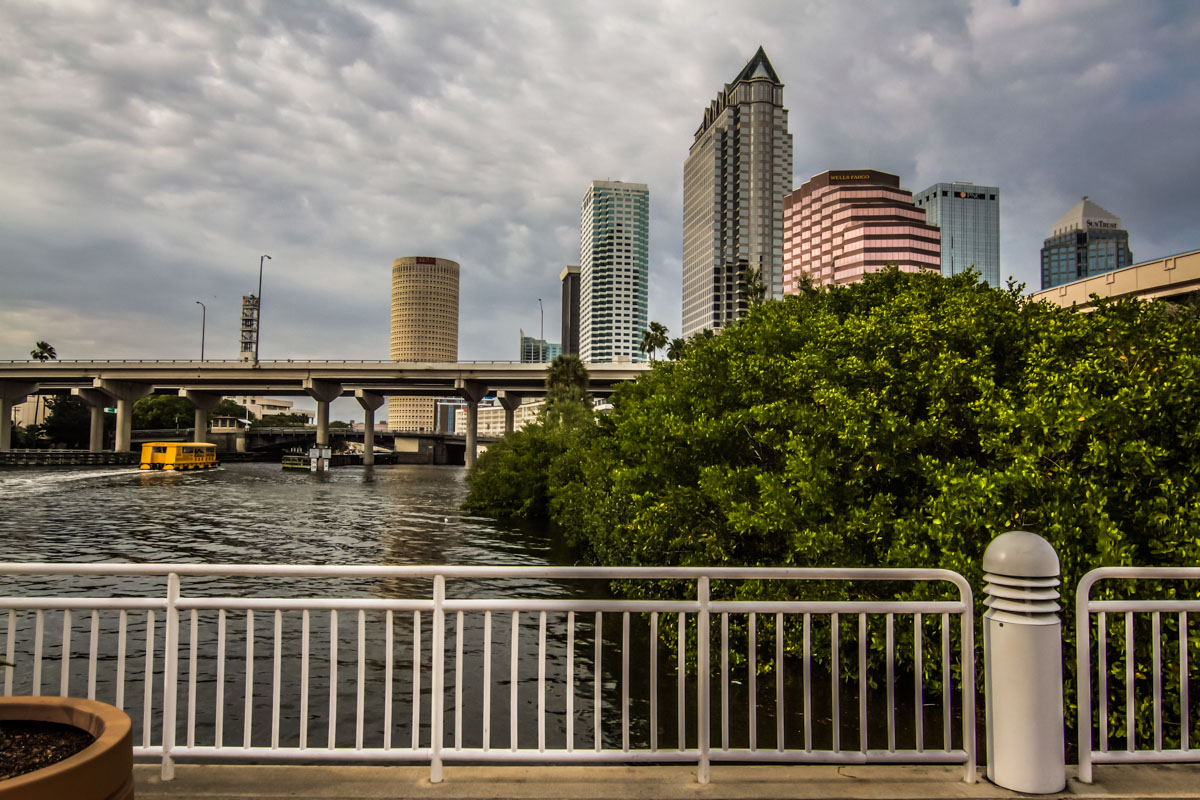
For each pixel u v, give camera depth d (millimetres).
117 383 106625
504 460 44438
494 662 14094
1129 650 4285
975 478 9539
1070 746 8914
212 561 27719
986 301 12391
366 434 119188
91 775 2617
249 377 103812
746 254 188125
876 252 158375
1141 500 9180
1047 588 4074
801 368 13219
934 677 10703
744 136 190875
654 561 17406
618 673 13453
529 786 4031
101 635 15961
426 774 4172
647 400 18453
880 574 4234
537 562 27594
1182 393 9031
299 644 15180
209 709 11578
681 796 3932
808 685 4277
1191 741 8305
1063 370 10344
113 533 35125
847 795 3957
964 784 4102
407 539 33750
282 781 4059
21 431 126125
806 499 11594
